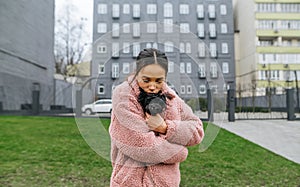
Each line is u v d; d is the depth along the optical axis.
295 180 3.73
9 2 16.83
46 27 21.67
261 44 33.09
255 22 32.19
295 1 32.25
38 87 18.95
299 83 26.61
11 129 7.48
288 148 6.07
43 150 5.13
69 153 4.91
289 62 31.48
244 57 34.88
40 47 20.55
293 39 32.81
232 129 9.17
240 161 4.66
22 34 18.11
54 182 3.52
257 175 3.94
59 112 15.23
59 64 28.33
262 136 7.75
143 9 28.31
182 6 31.88
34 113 14.41
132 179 1.10
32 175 3.78
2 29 16.03
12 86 16.36
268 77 29.19
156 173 1.11
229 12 33.38
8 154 4.88
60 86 21.22
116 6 28.72
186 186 3.45
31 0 19.36
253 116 15.19
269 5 32.34
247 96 22.59
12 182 3.50
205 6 32.81
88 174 3.84
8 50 16.39
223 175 3.90
